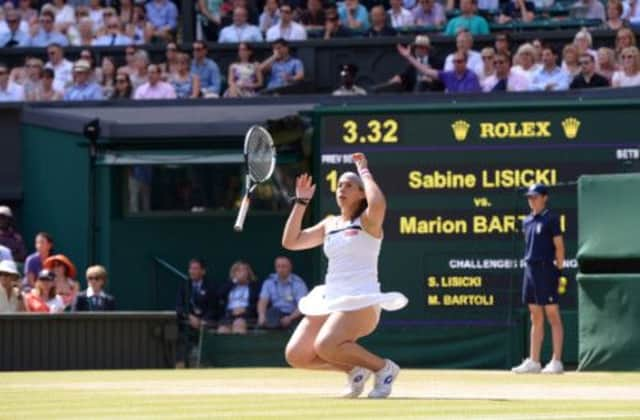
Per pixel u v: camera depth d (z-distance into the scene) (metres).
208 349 23.45
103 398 13.55
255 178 14.35
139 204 26.33
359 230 12.83
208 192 26.31
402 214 23.83
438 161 23.77
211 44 27.58
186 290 24.77
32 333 22.08
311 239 13.21
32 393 14.70
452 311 23.66
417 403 12.37
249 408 11.75
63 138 26.47
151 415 11.07
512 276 23.53
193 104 26.08
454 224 23.72
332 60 26.94
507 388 15.81
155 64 27.73
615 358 20.62
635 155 23.39
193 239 26.31
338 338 12.85
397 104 24.28
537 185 20.47
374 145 23.91
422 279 23.73
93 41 29.17
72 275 23.66
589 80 25.22
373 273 12.91
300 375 19.27
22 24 29.59
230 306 24.41
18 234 25.45
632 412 11.27
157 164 25.50
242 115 25.73
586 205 20.86
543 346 23.02
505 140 23.69
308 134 24.09
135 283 26.25
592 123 23.53
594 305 20.77
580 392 14.89
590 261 20.78
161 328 22.58
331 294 12.91
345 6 28.48
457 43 26.11
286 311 23.94
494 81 25.78
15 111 26.77
